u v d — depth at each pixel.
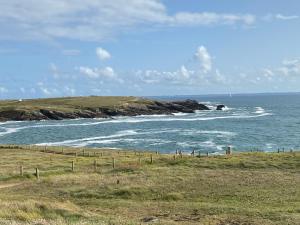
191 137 131.00
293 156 62.19
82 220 27.12
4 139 139.00
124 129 161.50
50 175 53.81
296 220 28.34
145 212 32.31
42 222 24.94
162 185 43.03
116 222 26.83
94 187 43.16
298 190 39.91
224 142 119.25
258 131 145.88
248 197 37.62
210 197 38.34
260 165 56.16
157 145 114.75
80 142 125.88
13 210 28.78
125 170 53.91
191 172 50.25
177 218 29.81
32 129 170.12
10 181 51.00
